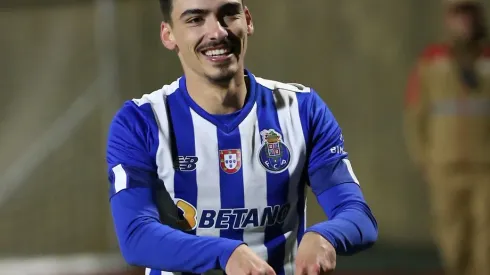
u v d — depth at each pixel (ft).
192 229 14.66
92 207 44.62
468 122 34.14
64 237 44.45
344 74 47.09
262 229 14.71
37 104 44.50
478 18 34.04
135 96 44.73
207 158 14.56
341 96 47.21
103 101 44.47
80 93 44.55
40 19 44.14
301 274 12.48
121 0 44.47
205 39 13.99
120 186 14.02
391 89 46.88
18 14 43.98
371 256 44.65
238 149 14.60
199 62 14.21
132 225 13.51
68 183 44.57
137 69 44.78
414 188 46.91
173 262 12.76
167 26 14.85
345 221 13.44
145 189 14.16
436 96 34.53
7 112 44.39
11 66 44.19
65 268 41.55
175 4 14.23
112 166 14.38
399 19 46.65
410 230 46.96
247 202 14.58
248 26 14.90
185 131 14.62
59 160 44.52
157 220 13.83
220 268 12.53
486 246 34.09
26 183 44.45
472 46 34.24
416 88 35.06
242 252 12.28
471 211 34.42
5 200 44.24
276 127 14.80
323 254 12.51
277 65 47.03
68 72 44.39
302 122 14.93
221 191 14.56
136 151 14.44
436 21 46.32
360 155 47.26
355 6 46.93
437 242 43.55
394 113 46.91
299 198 15.01
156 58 44.73
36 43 44.24
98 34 44.37
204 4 13.92
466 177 34.32
